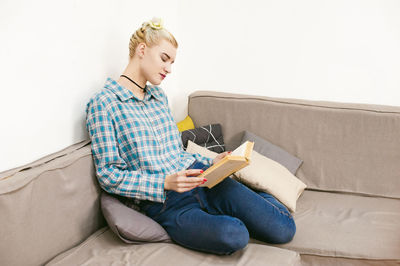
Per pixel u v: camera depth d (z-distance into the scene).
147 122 1.31
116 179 1.17
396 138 1.67
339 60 1.98
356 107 1.74
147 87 1.43
